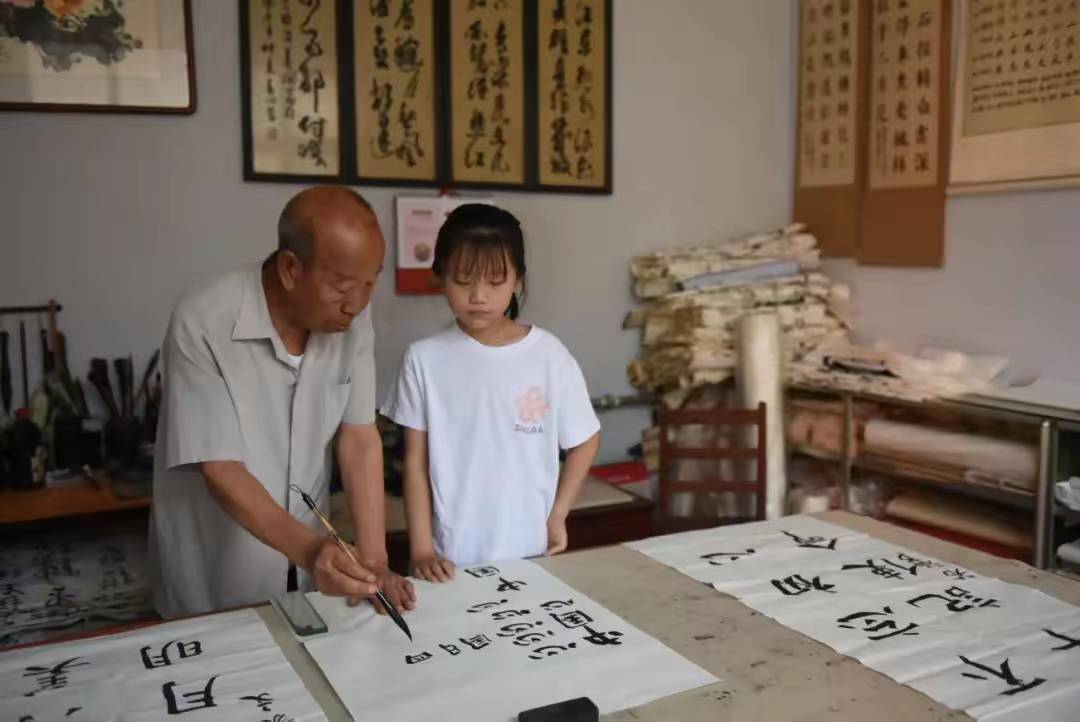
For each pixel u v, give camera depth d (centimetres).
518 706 100
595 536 248
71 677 108
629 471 306
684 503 295
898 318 304
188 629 122
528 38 291
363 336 154
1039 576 143
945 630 121
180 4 242
